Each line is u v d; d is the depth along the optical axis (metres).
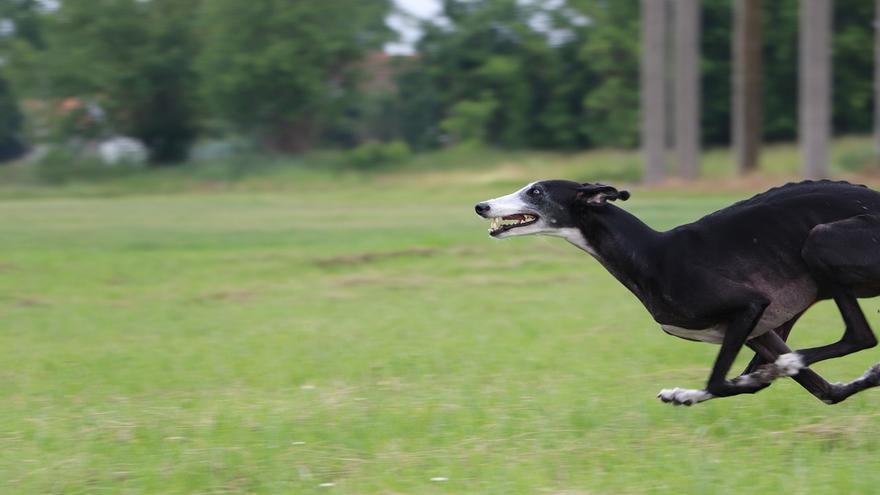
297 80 51.00
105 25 53.03
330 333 12.77
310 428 7.97
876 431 7.49
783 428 7.70
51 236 25.72
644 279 7.65
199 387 9.91
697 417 8.04
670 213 26.05
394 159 51.88
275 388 9.76
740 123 38.09
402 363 10.68
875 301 14.87
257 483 6.75
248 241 23.81
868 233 7.22
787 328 8.01
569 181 8.04
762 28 51.59
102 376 10.55
